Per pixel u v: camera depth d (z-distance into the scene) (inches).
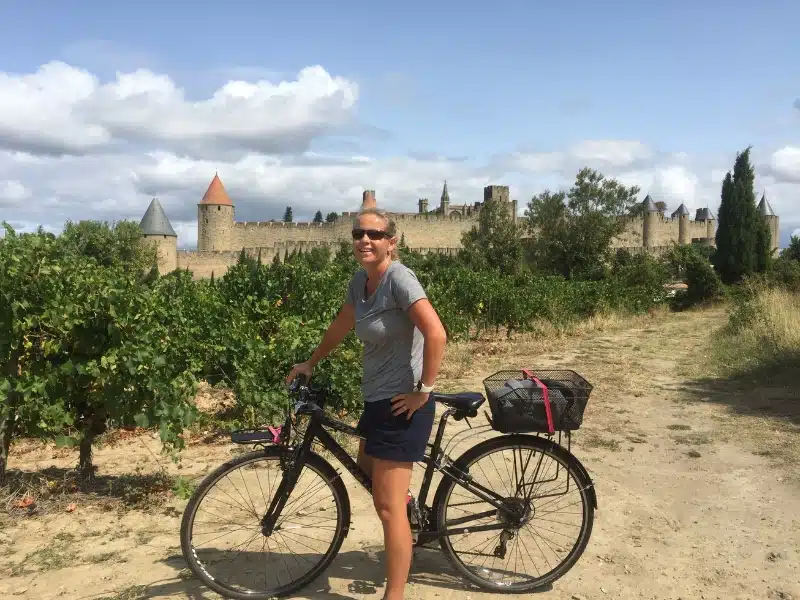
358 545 154.9
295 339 278.4
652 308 1063.6
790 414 285.3
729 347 497.0
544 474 141.1
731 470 215.2
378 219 121.3
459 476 136.6
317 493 151.7
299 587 133.8
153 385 187.2
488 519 140.3
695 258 1288.1
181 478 187.0
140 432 276.4
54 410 183.2
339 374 277.4
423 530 135.9
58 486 193.2
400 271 121.3
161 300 269.9
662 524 171.2
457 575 141.9
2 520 170.1
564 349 549.0
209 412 306.3
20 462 234.4
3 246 183.8
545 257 2340.1
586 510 138.3
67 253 239.6
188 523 130.4
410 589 135.3
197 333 297.7
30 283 185.9
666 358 484.7
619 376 400.5
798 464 217.5
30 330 185.9
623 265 1494.8
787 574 142.0
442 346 117.3
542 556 147.5
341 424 131.8
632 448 243.4
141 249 2262.6
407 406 119.6
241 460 132.9
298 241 2933.1
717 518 175.0
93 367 181.8
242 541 149.9
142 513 175.6
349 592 133.5
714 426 272.7
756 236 1525.6
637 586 137.6
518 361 474.6
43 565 143.6
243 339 282.8
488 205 2578.7
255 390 264.5
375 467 124.2
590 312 839.7
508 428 130.3
